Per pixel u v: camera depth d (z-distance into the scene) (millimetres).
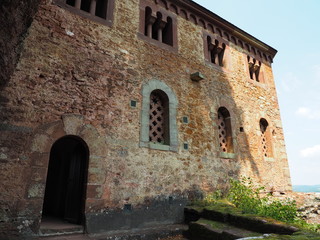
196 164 6258
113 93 5371
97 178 4625
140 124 5547
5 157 3830
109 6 6066
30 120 4207
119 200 4785
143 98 5801
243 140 7754
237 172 7129
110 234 4383
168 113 6195
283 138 9281
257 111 8703
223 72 8102
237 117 7898
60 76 4770
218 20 8500
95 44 5477
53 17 5051
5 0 2812
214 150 6801
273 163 8367
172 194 5590
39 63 4594
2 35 2975
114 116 5227
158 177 5469
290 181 8656
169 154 5824
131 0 6582
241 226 4215
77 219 4586
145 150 5445
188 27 7703
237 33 9102
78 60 5109
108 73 5449
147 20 6906
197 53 7578
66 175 6551
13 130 3998
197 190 6055
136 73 5922
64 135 4477
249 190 6375
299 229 3389
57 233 4070
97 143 4820
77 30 5312
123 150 5121
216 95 7555
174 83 6594
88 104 4949
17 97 4184
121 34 6008
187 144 6254
